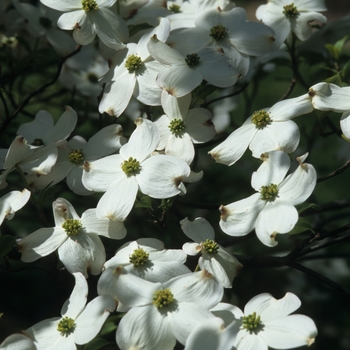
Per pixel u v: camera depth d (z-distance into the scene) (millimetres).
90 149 1021
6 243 939
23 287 1304
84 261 942
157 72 1026
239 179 1244
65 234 949
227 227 944
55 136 1030
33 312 1269
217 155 990
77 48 1076
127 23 1122
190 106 1029
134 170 957
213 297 878
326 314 1309
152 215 1000
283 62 1176
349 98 977
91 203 1170
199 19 1076
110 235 954
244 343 873
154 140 967
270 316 887
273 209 939
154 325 870
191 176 983
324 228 1330
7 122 1114
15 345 871
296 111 979
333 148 1608
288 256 1001
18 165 978
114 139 1023
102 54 1079
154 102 1020
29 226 1230
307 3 1115
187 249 934
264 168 957
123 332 869
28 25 1165
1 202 946
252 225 939
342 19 1167
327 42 1188
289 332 873
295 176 943
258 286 1215
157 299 874
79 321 889
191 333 854
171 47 1053
